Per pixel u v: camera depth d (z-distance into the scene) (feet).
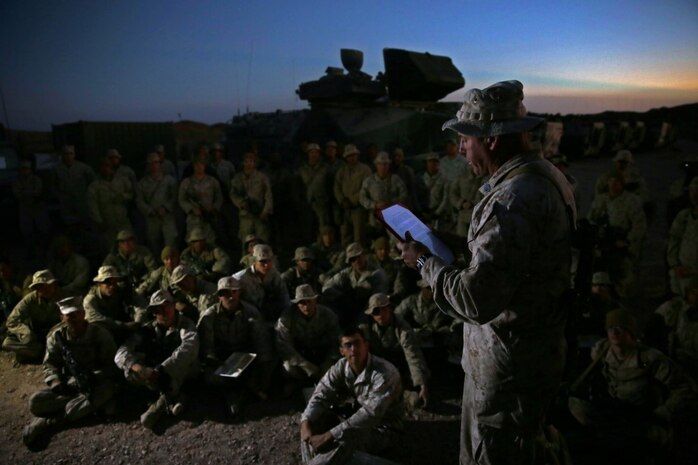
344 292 21.40
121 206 29.45
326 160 34.91
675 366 12.66
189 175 32.83
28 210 31.71
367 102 43.39
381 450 13.75
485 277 6.16
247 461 13.60
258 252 20.15
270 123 45.65
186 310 20.36
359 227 30.30
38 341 19.53
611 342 13.23
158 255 29.84
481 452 7.49
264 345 17.29
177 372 15.89
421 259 6.91
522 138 6.95
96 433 15.02
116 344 18.02
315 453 12.59
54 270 23.02
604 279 17.58
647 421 12.59
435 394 16.76
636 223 22.22
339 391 13.66
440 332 18.01
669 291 20.89
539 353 7.03
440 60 45.39
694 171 20.93
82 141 41.22
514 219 6.27
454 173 32.55
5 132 42.29
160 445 14.38
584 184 49.96
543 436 7.67
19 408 16.39
